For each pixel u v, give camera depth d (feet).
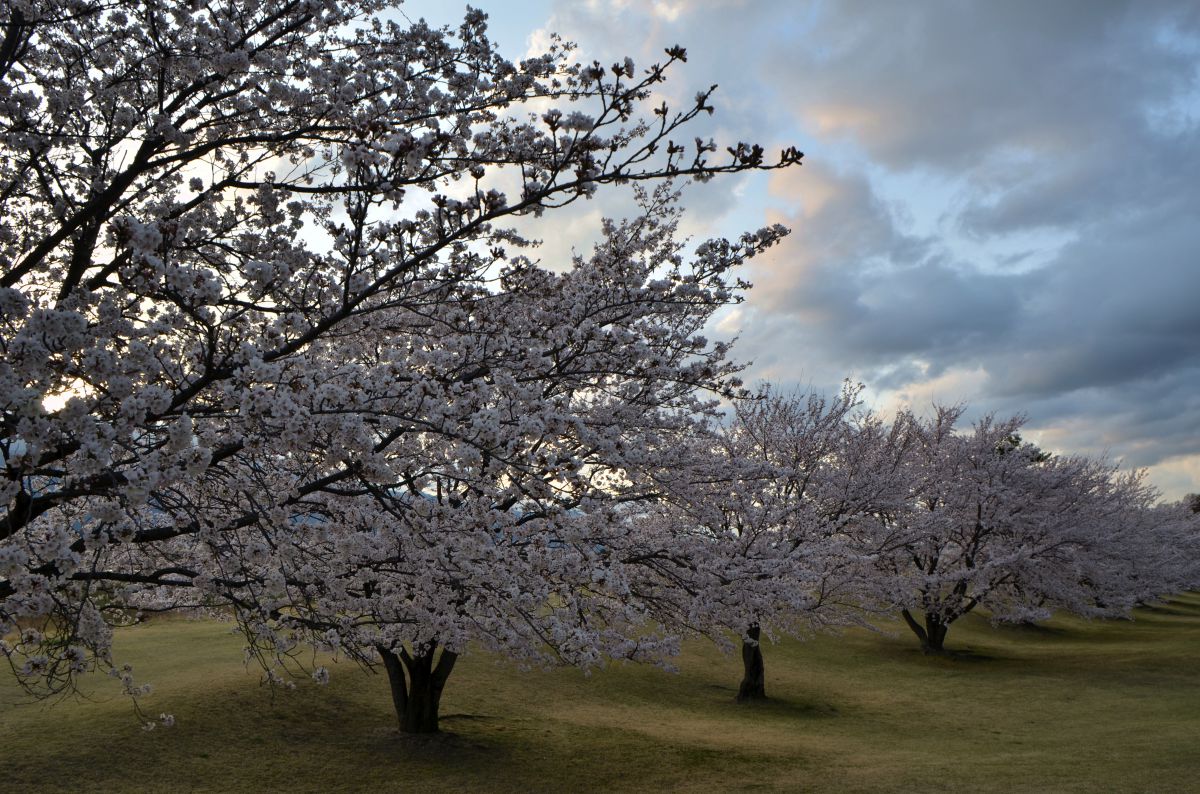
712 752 54.70
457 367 25.44
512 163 22.67
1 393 13.42
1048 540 100.12
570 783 46.91
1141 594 119.24
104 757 45.73
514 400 20.79
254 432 19.13
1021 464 102.27
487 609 31.22
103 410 16.22
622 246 42.70
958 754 53.62
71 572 15.23
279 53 25.64
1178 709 65.82
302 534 25.43
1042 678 83.25
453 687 68.13
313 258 26.94
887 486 79.61
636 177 18.45
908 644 105.50
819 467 77.25
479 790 44.83
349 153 17.76
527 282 27.09
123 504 15.69
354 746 50.72
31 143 21.61
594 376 31.71
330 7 25.44
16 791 40.83
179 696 56.44
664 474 39.11
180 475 15.53
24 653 20.57
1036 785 42.75
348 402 18.06
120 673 24.84
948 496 97.60
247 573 22.41
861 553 79.92
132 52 25.32
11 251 25.88
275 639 25.16
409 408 20.38
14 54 22.47
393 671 54.44
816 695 77.97
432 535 24.93
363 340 30.50
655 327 34.30
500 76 27.58
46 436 14.20
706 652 95.55
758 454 77.00
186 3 22.88
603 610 34.91
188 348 22.89
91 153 23.36
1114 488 125.59
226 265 25.32
